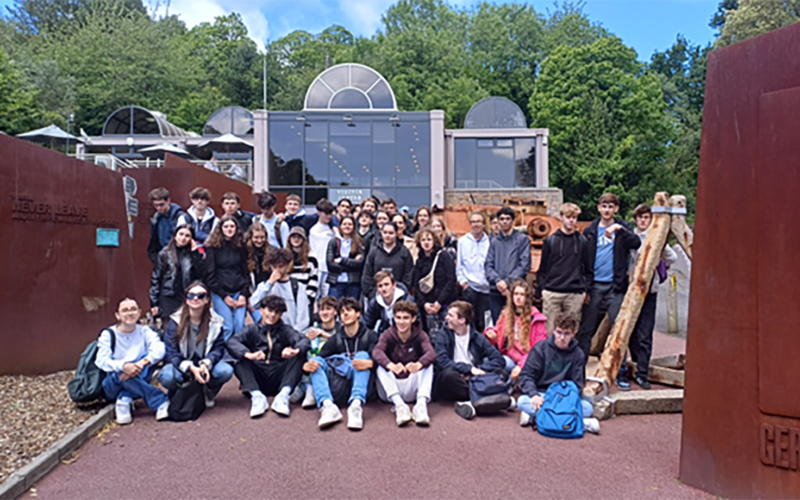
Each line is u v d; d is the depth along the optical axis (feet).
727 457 9.80
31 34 168.86
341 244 20.04
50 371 17.60
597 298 18.13
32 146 17.35
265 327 15.57
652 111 116.06
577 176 113.39
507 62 174.60
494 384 15.11
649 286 16.55
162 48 150.51
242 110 93.66
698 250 10.42
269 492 10.16
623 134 116.16
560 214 18.02
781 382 9.01
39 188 17.61
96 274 20.47
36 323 17.20
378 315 17.66
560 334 14.40
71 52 137.08
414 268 19.35
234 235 17.65
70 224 19.04
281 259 17.40
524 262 18.67
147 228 30.42
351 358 15.56
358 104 75.51
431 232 19.44
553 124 118.11
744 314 9.63
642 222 19.17
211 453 12.06
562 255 17.80
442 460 11.78
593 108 115.24
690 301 10.53
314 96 75.61
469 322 16.26
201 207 20.20
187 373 14.40
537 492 10.23
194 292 14.70
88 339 19.69
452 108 136.05
